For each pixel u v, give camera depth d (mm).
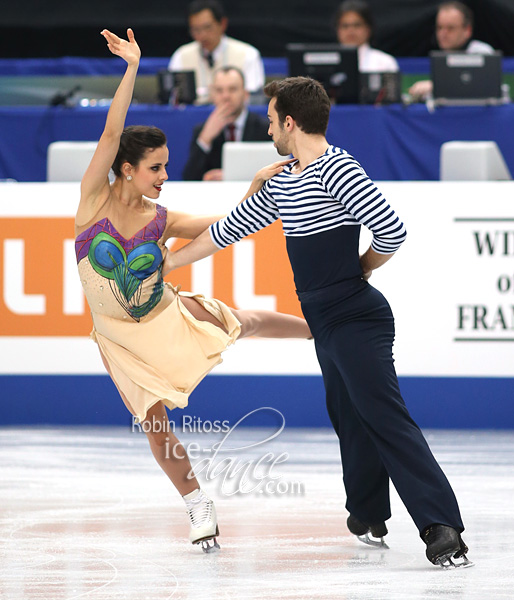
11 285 21438
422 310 20953
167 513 14102
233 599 10180
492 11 37656
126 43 11570
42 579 10922
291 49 26438
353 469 12203
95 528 13234
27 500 14875
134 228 12203
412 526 13430
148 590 10508
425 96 28094
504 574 11055
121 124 11672
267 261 20859
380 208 11062
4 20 39500
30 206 21297
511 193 20750
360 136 25875
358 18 29266
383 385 11328
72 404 21656
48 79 29578
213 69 29609
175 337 12422
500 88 26234
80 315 21406
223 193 21031
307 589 10531
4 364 21609
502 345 20891
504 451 18656
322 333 11672
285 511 14203
